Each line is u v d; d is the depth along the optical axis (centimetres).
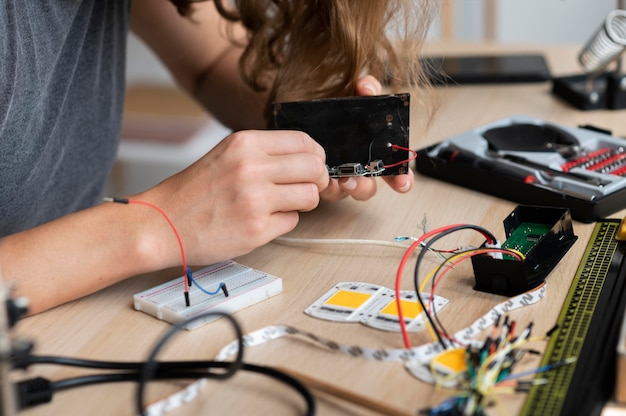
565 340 67
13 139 96
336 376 64
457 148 107
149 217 80
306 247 88
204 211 80
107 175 125
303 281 81
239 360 62
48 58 98
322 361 67
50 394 62
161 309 74
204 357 68
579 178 96
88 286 78
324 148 89
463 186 103
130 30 133
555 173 98
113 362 66
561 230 84
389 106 88
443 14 230
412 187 99
